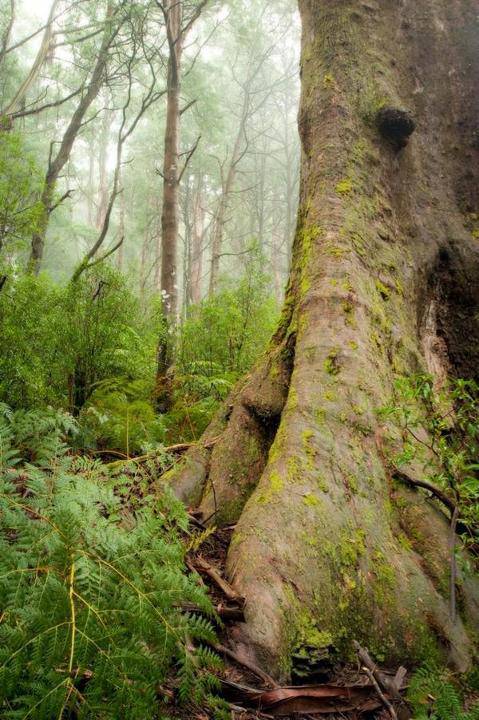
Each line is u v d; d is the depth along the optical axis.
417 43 5.18
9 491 1.63
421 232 4.40
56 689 1.08
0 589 1.20
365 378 2.89
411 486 2.70
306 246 3.74
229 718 1.48
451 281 4.46
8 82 18.03
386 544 2.36
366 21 4.79
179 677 1.55
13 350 3.83
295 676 1.80
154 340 6.23
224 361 6.29
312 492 2.32
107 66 14.20
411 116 4.35
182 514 2.14
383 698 1.73
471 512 2.38
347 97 4.36
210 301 6.80
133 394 4.82
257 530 2.17
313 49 4.72
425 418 3.17
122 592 1.34
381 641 2.06
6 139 5.55
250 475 3.09
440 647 2.13
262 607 1.87
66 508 1.43
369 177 4.12
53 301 4.47
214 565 2.28
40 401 3.57
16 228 5.57
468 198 4.87
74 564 1.33
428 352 4.09
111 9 12.65
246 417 3.28
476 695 2.01
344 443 2.59
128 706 1.15
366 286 3.44
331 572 2.10
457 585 2.37
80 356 4.39
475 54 5.26
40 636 1.14
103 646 1.18
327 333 3.07
